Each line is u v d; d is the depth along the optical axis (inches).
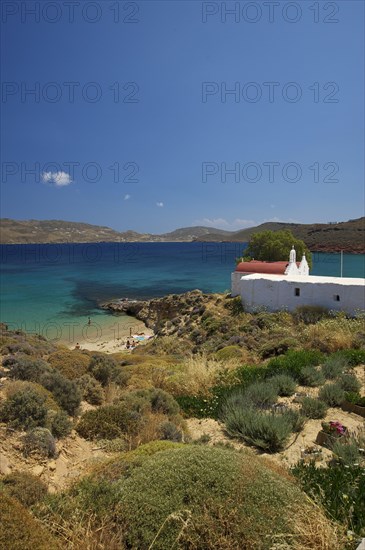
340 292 1211.9
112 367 546.6
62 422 334.3
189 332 1355.8
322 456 313.1
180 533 161.0
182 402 483.8
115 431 350.0
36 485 222.1
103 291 2687.0
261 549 161.8
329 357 611.5
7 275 3575.3
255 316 1270.9
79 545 163.5
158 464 204.8
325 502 213.9
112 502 192.2
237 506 176.2
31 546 152.0
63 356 557.3
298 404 446.0
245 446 346.6
